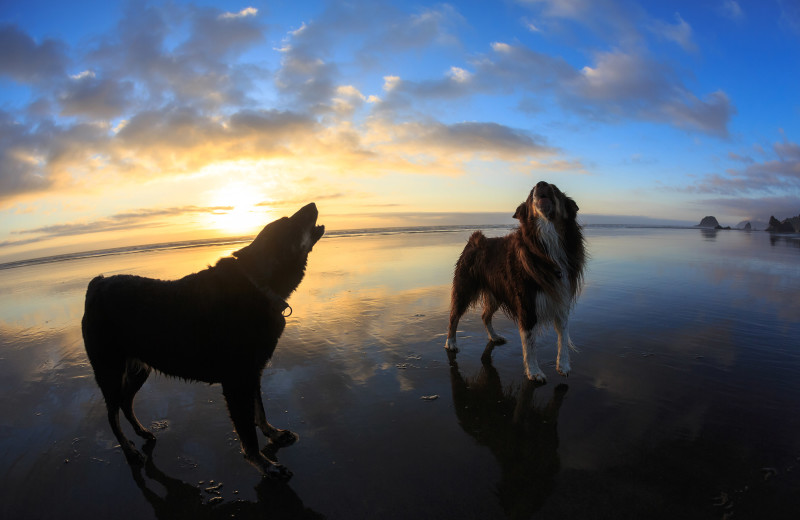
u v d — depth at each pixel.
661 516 1.00
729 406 1.46
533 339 1.76
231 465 1.25
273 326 1.26
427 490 1.12
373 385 1.71
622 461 1.21
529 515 1.02
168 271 3.93
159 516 1.07
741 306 2.61
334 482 1.16
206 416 1.51
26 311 3.01
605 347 2.01
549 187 1.69
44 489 1.17
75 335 2.42
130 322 1.25
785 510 1.01
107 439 1.39
